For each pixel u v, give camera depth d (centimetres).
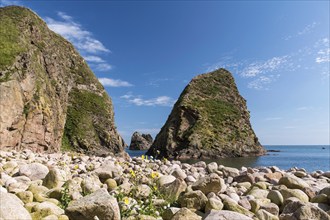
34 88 3472
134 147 13112
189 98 8638
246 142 8162
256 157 7656
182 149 7275
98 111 5819
